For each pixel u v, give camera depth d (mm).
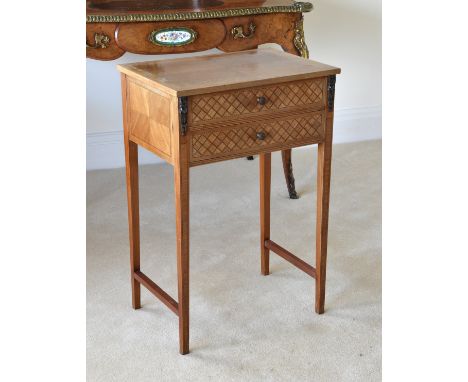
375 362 2203
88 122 3842
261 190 2643
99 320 2445
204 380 2121
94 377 2131
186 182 2045
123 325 2420
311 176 3830
